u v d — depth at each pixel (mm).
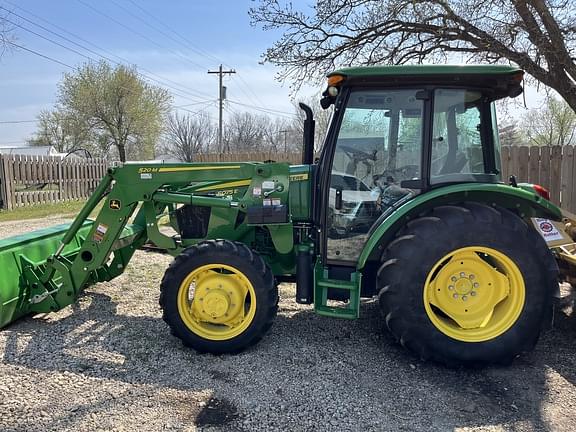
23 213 11297
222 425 2520
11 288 3734
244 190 3869
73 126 34375
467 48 8531
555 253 3910
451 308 3268
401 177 3396
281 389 2895
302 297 3596
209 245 3410
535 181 7504
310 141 4109
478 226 3088
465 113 3359
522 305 3143
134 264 5961
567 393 2896
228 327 3469
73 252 4383
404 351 3477
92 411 2625
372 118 3389
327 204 3488
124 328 3832
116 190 3764
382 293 3199
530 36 7430
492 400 2811
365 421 2576
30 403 2697
